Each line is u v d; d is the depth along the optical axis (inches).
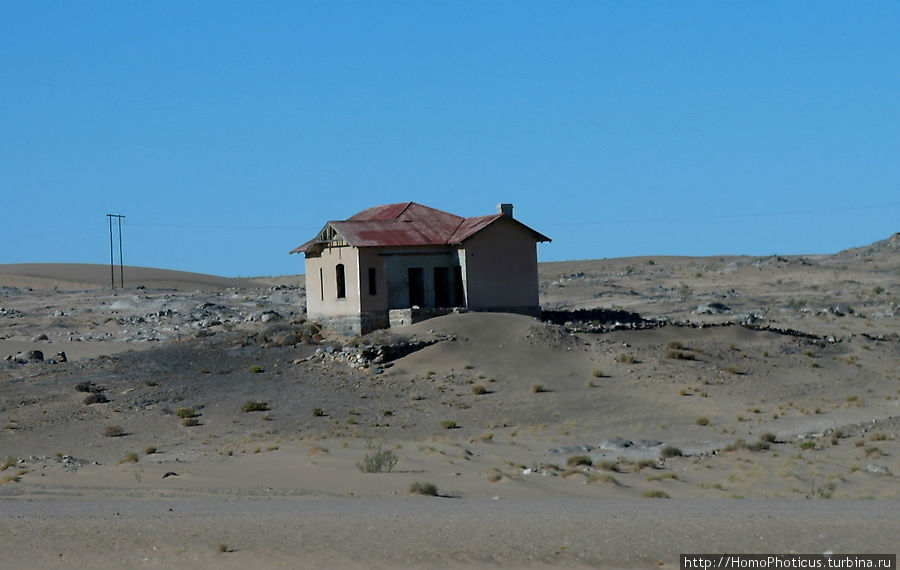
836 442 1838.1
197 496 1309.1
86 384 2438.5
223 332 2950.3
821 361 2657.5
